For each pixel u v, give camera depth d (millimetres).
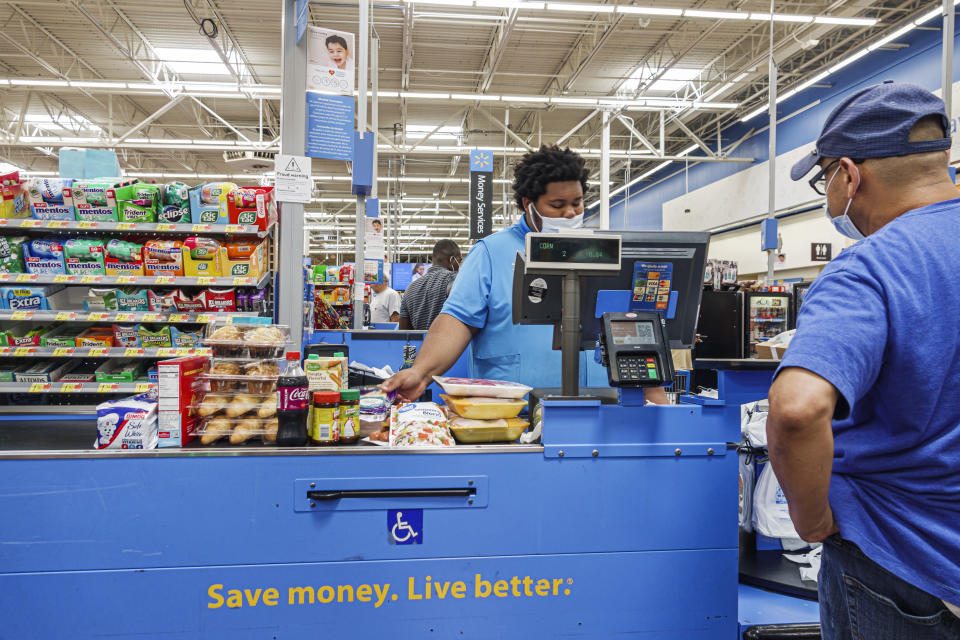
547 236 1462
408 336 4910
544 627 1489
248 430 1460
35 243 3674
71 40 10414
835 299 922
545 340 1996
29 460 1338
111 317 3682
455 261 5164
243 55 10812
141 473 1364
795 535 1991
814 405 844
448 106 13352
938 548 903
